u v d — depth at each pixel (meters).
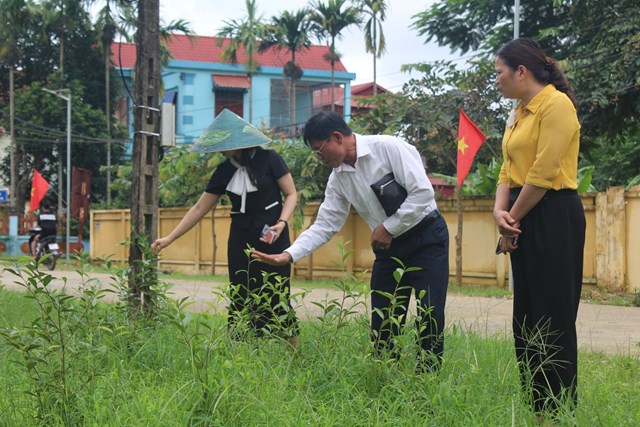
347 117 39.38
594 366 5.20
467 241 14.41
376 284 4.50
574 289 3.72
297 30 38.31
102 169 31.09
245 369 3.88
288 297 4.46
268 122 43.75
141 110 6.67
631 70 15.44
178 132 42.56
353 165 4.35
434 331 4.27
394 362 4.04
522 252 3.76
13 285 13.49
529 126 3.69
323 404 3.65
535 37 21.36
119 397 3.65
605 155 22.59
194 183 19.61
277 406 3.52
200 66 42.59
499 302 10.91
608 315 9.51
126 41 35.84
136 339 4.70
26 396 3.77
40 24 36.88
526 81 3.69
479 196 14.22
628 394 3.99
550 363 3.72
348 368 4.03
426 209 4.32
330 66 44.88
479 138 13.41
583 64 16.39
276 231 5.22
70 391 3.62
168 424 3.27
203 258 19.98
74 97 37.50
